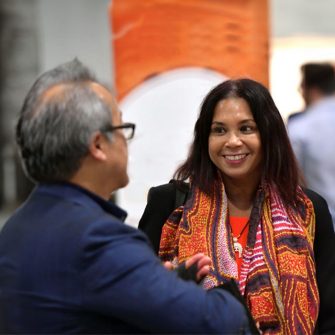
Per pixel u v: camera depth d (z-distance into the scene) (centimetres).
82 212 280
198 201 413
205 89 583
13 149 1126
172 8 575
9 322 280
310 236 405
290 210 407
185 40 578
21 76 1118
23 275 279
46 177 291
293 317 377
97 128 283
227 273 388
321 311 396
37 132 281
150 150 588
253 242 400
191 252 396
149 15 575
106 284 266
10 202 1128
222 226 404
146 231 418
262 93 405
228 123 402
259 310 380
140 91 582
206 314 274
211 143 408
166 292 269
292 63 1142
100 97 287
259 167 414
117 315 269
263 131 402
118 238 275
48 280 274
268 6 586
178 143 588
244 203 421
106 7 1084
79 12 1087
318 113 773
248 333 304
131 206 595
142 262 272
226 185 421
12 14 1102
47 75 296
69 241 273
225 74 582
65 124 278
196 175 420
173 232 412
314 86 798
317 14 1142
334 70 806
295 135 774
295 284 383
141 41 577
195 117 586
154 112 585
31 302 275
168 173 591
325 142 762
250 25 582
